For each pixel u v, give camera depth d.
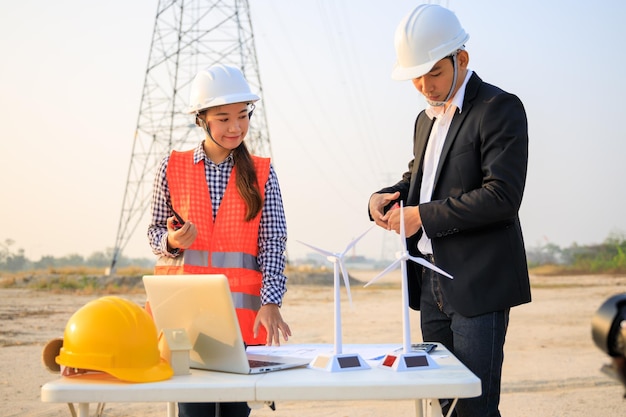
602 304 1.62
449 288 3.55
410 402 7.02
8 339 11.49
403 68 3.64
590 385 7.68
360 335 12.13
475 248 3.52
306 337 11.86
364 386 2.51
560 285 23.47
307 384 2.53
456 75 3.60
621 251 33.06
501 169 3.39
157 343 2.76
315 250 2.88
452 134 3.63
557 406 6.72
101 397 2.57
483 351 3.47
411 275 3.88
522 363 9.03
